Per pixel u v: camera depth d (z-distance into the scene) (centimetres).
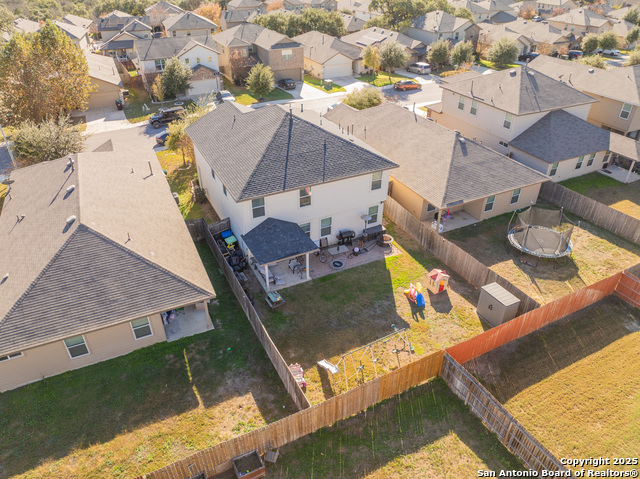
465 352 1877
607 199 3316
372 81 6588
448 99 4262
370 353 2000
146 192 2686
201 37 6431
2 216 2472
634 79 4103
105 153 2964
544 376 1872
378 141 3500
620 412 1722
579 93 3872
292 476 1476
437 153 3066
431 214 3053
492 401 1584
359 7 10662
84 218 2050
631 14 9844
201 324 2123
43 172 2756
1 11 9056
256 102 5544
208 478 1456
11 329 1673
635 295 2258
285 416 1695
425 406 1730
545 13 11919
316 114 3148
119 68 6862
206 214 3103
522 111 3497
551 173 3450
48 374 1831
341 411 1638
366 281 2461
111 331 1864
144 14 10975
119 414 1694
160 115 4791
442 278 2342
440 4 9612
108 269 1897
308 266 2522
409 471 1498
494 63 7700
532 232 2773
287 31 8144
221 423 1664
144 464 1523
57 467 1513
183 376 1855
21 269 1916
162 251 2117
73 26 9125
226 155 2669
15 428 1638
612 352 1998
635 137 4256
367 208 2769
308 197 2492
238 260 2541
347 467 1507
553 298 2342
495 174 2967
